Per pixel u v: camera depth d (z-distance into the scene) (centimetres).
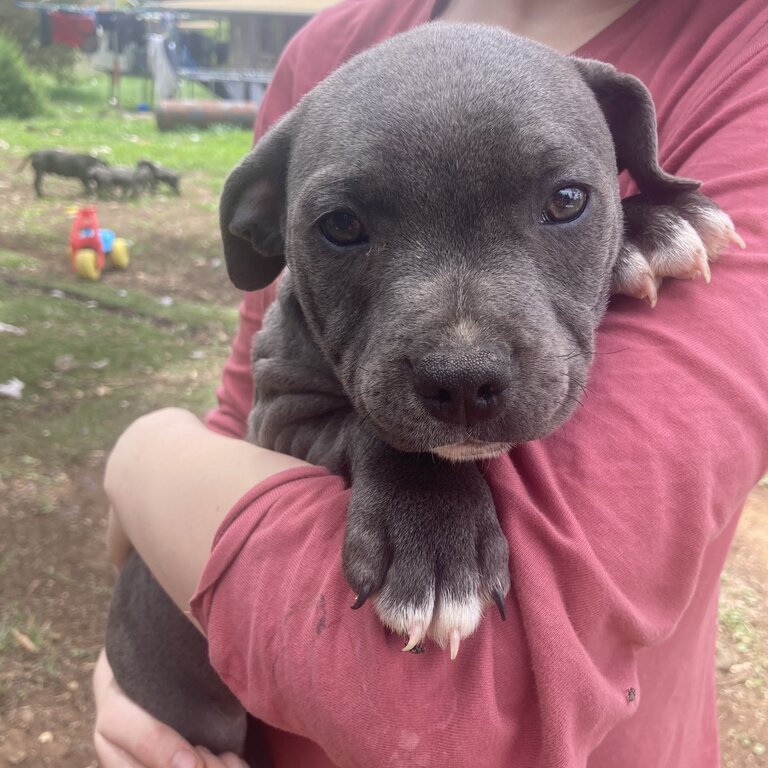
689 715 28
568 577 17
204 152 238
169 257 135
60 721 51
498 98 21
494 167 21
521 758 17
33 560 62
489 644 17
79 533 65
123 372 90
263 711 19
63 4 447
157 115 286
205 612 20
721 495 18
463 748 17
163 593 34
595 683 17
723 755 51
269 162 27
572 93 23
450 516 19
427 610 18
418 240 21
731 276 20
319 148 23
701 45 26
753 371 19
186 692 34
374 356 21
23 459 72
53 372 88
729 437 18
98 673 38
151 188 178
